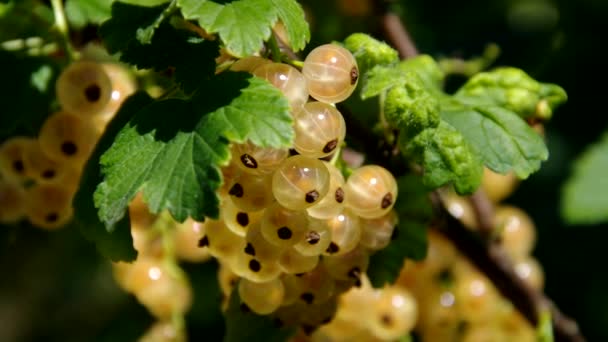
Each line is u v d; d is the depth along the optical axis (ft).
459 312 1.57
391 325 1.48
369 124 1.45
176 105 1.28
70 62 1.45
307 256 1.30
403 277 1.55
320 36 1.74
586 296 1.91
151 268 1.55
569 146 1.97
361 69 1.34
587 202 1.77
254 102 1.26
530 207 1.98
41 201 1.45
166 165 1.26
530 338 1.60
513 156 1.36
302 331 1.44
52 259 2.49
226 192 1.29
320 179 1.27
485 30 1.96
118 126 1.36
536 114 1.40
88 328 2.57
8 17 1.46
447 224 1.46
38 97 1.47
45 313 2.59
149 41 1.30
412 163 1.37
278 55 1.30
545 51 1.86
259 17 1.28
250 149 1.26
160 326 1.57
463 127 1.37
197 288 2.02
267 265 1.31
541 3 2.04
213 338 2.00
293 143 1.26
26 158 1.43
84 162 1.42
